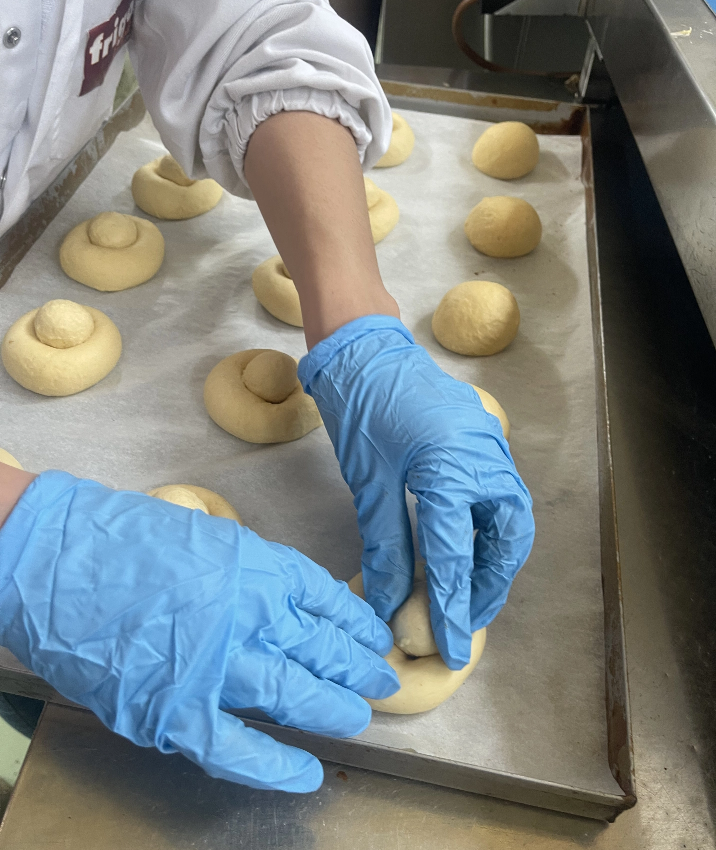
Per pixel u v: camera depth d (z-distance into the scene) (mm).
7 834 357
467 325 565
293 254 455
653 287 625
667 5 520
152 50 524
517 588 448
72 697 330
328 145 466
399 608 415
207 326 590
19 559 329
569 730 394
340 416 424
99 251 595
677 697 417
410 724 393
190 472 498
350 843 363
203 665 324
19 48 400
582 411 539
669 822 375
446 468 387
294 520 477
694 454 519
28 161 469
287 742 374
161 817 366
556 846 365
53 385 522
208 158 528
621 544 472
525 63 944
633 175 714
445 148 752
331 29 469
